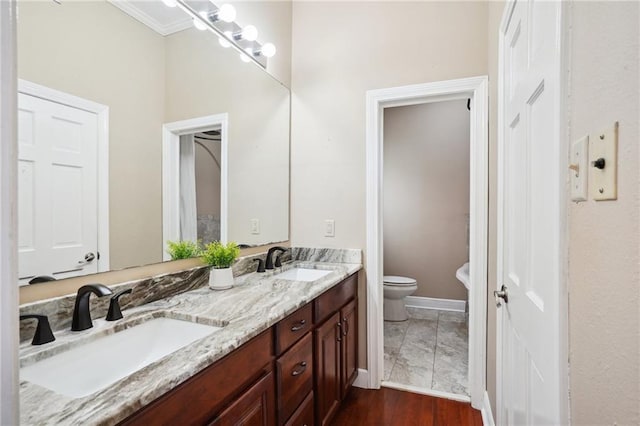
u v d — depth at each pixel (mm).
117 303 1090
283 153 2330
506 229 1327
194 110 1609
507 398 1299
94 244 1144
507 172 1311
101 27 1180
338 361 1794
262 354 1090
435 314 3596
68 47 1075
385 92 2143
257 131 2062
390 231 3934
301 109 2385
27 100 971
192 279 1502
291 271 2102
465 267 3371
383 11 2174
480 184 1925
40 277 983
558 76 667
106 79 1196
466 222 3658
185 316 1146
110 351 999
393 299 3387
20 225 946
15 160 353
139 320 1104
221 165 1768
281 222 2299
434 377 2293
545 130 783
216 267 1541
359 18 2234
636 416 414
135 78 1309
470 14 1979
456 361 2516
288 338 1256
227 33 1772
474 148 1963
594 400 531
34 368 818
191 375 753
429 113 3789
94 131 1153
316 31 2354
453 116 3707
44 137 1007
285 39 2350
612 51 473
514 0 1143
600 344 511
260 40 2076
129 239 1271
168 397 718
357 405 1991
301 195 2379
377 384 2170
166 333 1165
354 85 2236
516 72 1148
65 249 1054
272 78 2191
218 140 1749
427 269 3805
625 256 438
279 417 1178
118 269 1221
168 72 1459
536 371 857
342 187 2262
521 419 1044
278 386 1175
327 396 1631
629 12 426
